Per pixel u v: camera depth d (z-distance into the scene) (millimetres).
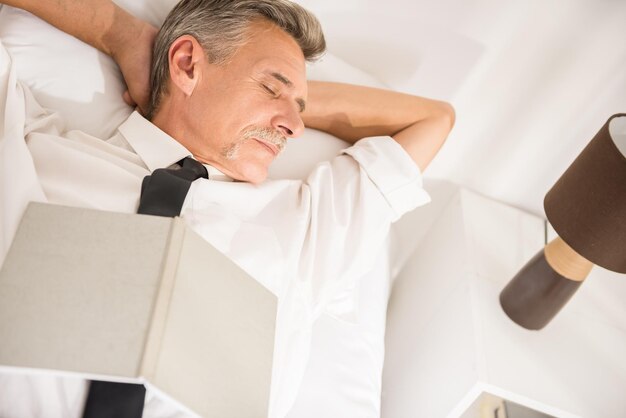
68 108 1182
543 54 1471
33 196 919
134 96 1238
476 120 1603
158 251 697
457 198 1644
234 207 1129
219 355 722
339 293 1303
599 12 1383
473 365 1233
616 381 1272
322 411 1141
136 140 1138
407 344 1550
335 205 1239
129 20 1249
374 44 1569
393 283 1795
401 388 1505
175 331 670
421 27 1516
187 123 1160
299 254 1148
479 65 1527
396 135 1407
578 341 1337
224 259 789
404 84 1622
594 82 1465
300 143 1389
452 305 1406
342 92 1401
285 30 1196
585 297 1455
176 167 1144
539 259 1273
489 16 1454
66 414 804
